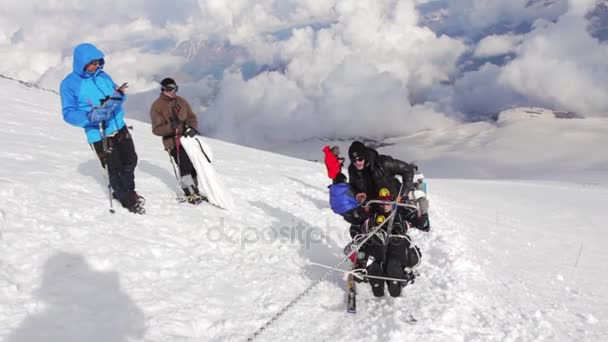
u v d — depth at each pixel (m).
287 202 10.34
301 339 4.35
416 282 5.93
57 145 11.02
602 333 4.97
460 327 4.58
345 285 5.77
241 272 5.72
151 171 9.94
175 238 6.28
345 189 5.57
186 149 7.84
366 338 4.35
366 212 5.50
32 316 3.81
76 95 6.23
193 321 4.33
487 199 20.45
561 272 7.68
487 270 6.70
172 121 7.83
